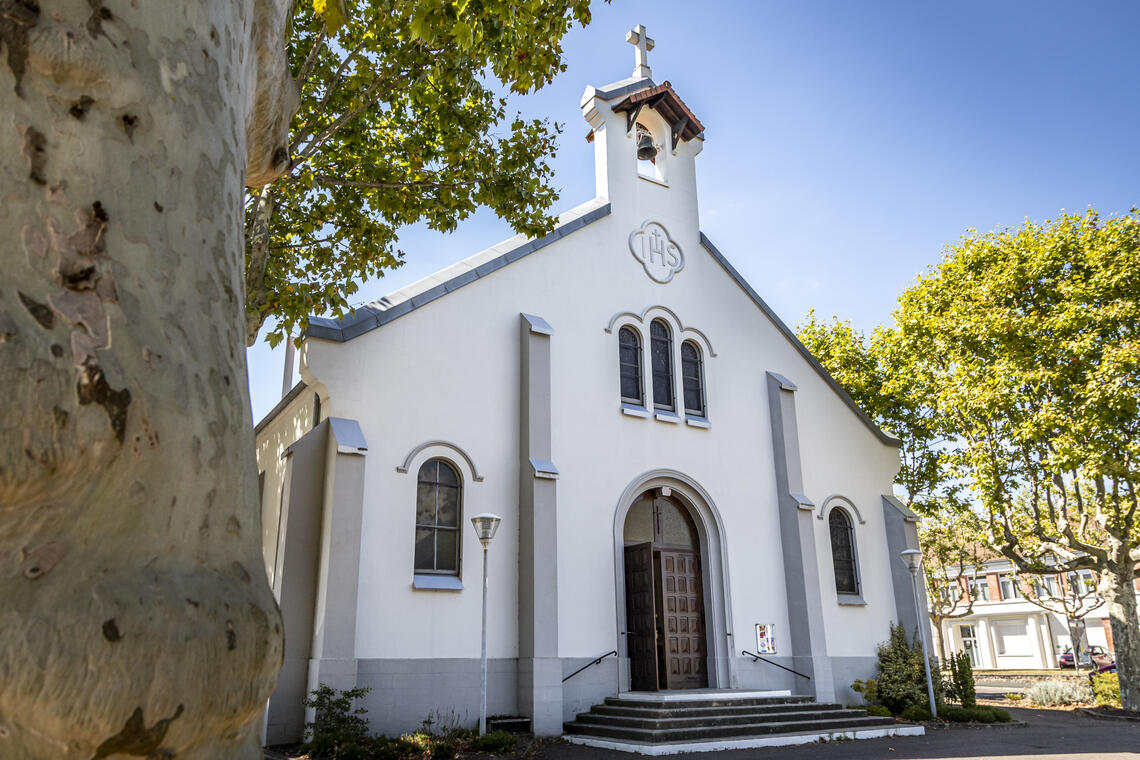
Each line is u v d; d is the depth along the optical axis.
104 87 1.75
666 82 18.66
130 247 1.71
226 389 1.90
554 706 13.07
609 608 14.75
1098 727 15.89
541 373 14.82
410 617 12.62
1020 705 22.56
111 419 1.52
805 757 11.43
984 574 51.16
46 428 1.41
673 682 15.51
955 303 21.42
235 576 1.76
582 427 15.48
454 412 13.98
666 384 17.31
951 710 16.53
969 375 20.59
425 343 14.02
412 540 12.95
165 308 1.76
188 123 1.97
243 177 2.32
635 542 15.84
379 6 7.97
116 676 1.38
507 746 11.38
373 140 12.44
